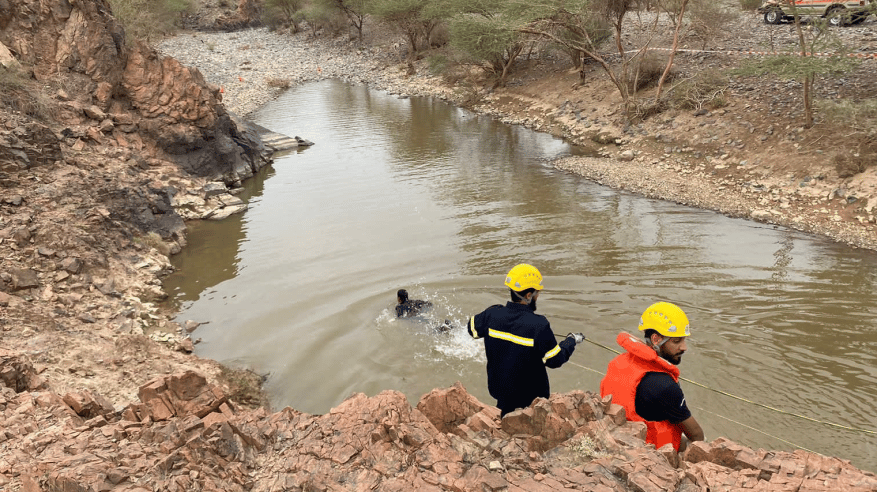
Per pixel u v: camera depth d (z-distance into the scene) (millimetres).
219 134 21219
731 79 25141
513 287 4199
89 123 18000
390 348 9766
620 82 27688
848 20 20156
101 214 13867
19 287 10711
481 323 4320
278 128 31453
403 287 12188
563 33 31000
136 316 11273
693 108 24250
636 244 14516
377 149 26547
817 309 10781
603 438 3445
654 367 3670
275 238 15961
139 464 3820
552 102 31656
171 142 19438
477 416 4031
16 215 12750
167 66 19875
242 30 76688
